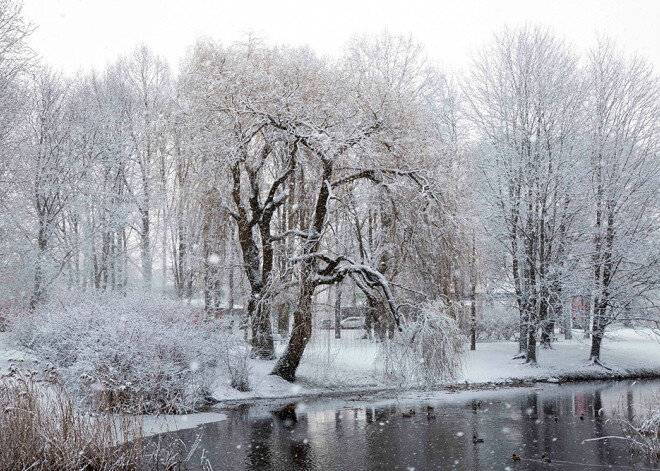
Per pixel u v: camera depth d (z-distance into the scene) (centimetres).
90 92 3269
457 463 1197
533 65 2973
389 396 2041
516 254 2934
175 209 3105
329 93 2131
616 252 2825
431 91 3272
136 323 1628
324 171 2128
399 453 1271
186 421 1588
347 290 2400
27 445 995
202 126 2145
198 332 1812
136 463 1086
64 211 3081
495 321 3816
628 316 2895
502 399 2031
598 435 1452
